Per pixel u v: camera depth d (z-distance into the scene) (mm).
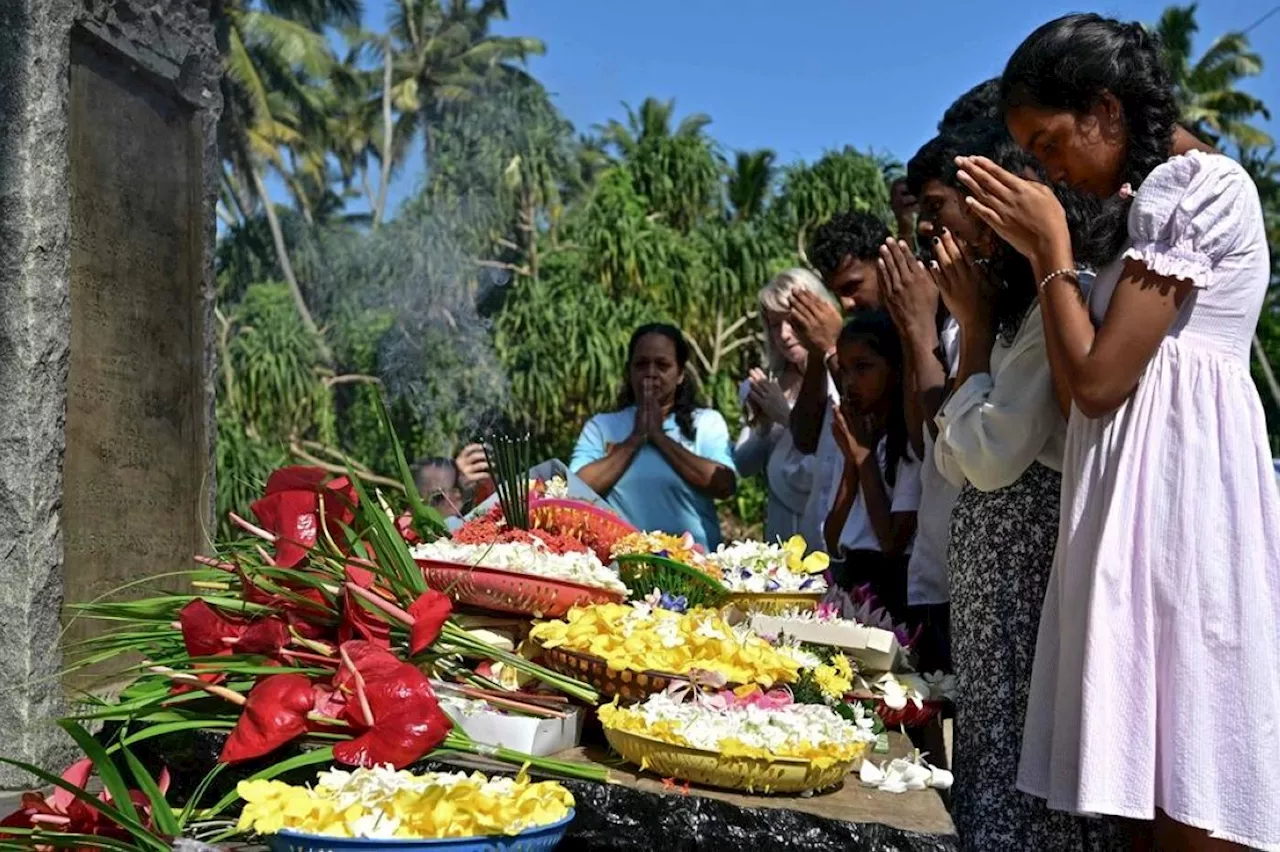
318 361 20359
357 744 2479
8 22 3621
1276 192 26609
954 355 3805
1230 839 2436
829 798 2479
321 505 2980
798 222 18297
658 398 5117
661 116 27109
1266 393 19703
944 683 3311
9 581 3557
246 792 2146
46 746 3555
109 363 3996
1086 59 2641
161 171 4340
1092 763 2482
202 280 4625
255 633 2754
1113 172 2738
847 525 4250
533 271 19328
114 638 3389
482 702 2695
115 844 2252
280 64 28391
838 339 4145
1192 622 2480
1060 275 2623
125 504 4078
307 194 30938
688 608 3193
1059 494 2898
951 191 3240
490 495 4387
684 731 2438
